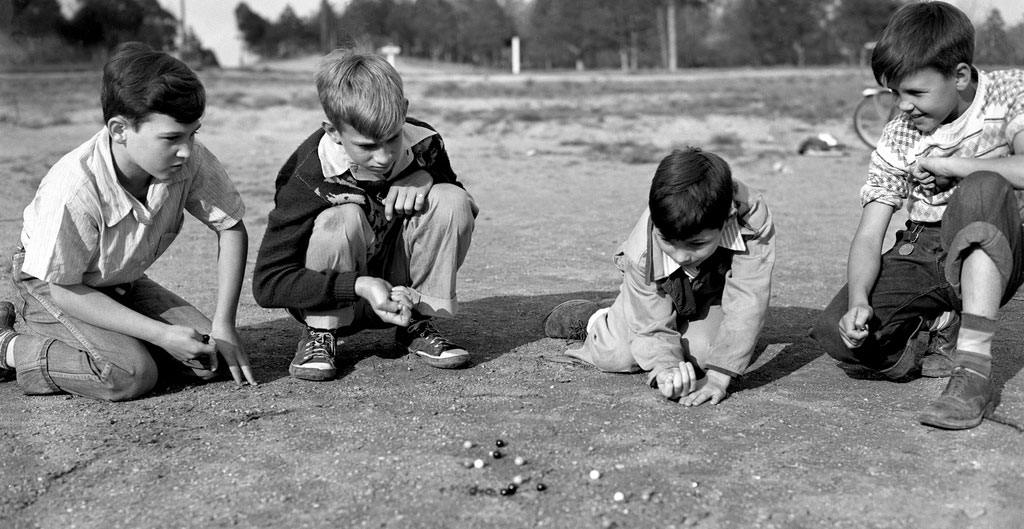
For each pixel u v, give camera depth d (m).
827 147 11.44
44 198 2.89
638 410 2.87
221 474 2.46
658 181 2.67
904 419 2.77
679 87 25.38
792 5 65.31
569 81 28.28
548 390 3.07
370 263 3.31
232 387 3.15
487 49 76.69
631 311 3.09
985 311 2.66
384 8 60.78
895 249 3.05
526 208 7.34
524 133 14.36
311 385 3.15
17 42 31.33
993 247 2.61
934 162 2.78
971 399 2.67
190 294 4.49
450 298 3.32
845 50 64.44
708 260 2.95
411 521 2.20
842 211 7.02
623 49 67.12
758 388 3.07
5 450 2.63
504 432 2.71
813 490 2.32
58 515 2.27
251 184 8.68
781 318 3.96
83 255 2.93
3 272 4.89
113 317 2.97
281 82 25.73
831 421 2.76
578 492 2.33
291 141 13.02
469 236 3.29
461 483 2.38
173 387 3.16
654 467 2.46
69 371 2.97
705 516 2.21
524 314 4.09
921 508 2.23
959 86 2.73
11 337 3.09
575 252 5.57
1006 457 2.48
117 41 35.81
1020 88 2.78
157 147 2.78
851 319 2.81
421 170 3.19
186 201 3.16
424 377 3.22
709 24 71.81
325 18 60.31
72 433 2.75
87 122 15.06
